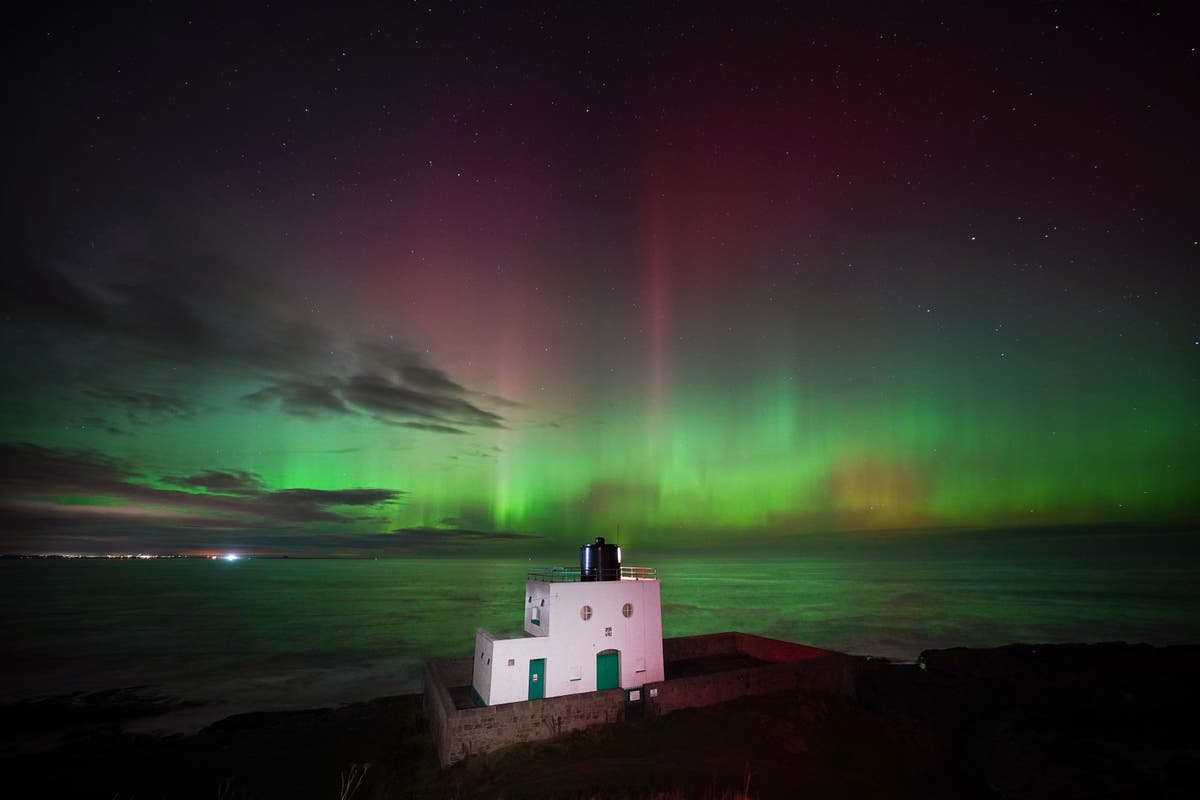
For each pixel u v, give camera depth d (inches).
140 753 1038.4
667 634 2404.0
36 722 1446.9
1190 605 3181.6
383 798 706.2
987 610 3095.5
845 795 657.0
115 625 3043.8
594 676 915.4
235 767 931.3
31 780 903.7
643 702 903.7
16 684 1828.2
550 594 907.4
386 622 3080.7
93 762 986.7
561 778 660.7
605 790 614.2
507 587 5595.5
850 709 947.3
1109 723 984.3
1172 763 733.9
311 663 2084.2
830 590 4340.6
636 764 701.3
